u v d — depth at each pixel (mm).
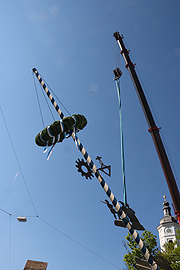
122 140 11992
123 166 11195
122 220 9805
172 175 14008
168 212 69938
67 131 11570
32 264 12023
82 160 10859
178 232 33469
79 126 11836
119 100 14203
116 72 15391
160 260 9664
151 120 16172
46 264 12062
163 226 66500
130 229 9742
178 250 29812
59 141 11664
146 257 9594
